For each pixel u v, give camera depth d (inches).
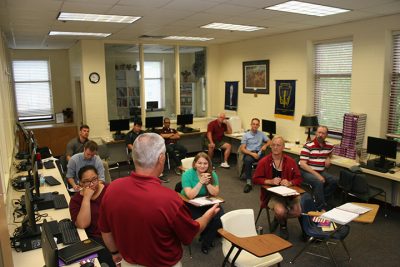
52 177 170.7
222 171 278.7
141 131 289.3
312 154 194.2
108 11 170.4
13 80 348.8
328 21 207.2
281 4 160.1
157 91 330.0
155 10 169.9
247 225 122.0
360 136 205.5
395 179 170.1
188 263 137.8
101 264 93.1
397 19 184.7
